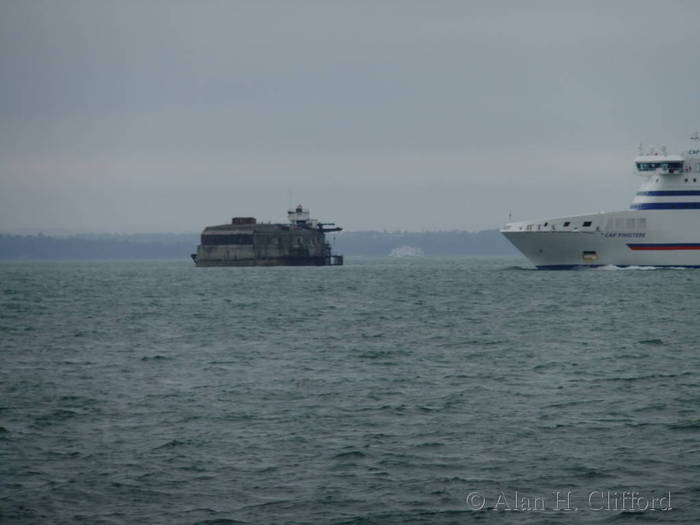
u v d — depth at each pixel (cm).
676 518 4181
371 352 9325
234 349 9762
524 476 4756
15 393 7106
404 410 6300
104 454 5234
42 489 4625
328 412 6259
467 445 5344
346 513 4278
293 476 4794
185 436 5609
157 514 4288
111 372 8194
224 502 4431
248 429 5778
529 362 8500
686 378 7500
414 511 4300
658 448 5216
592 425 5784
